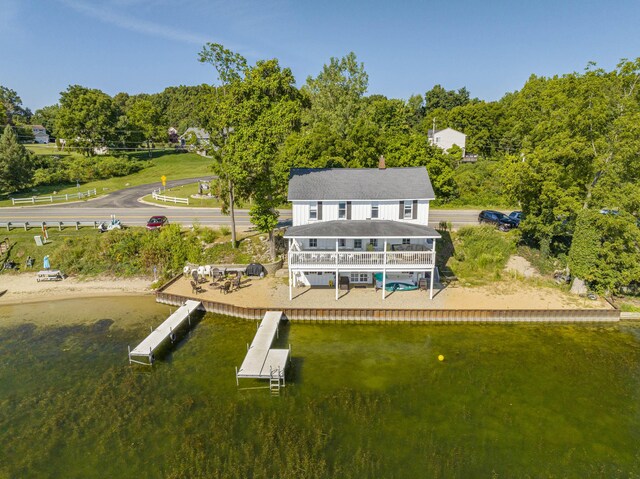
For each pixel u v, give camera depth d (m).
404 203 34.38
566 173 36.19
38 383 23.73
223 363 25.61
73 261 41.06
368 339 28.64
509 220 44.38
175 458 18.00
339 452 18.34
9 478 17.11
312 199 33.91
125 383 23.59
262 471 17.22
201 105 39.53
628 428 20.16
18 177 66.06
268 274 38.66
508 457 18.23
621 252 32.19
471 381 23.75
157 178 78.12
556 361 25.83
